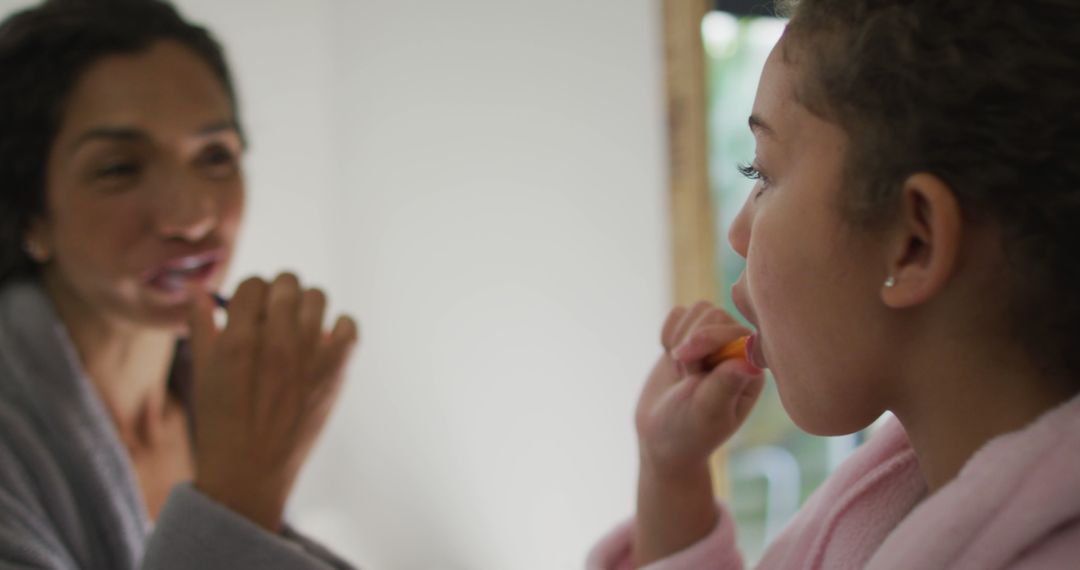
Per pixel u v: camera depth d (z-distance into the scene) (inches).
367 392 79.7
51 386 29.1
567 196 59.4
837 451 47.5
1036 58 13.7
